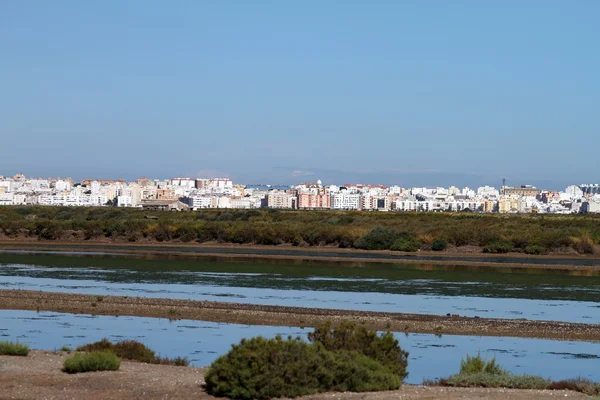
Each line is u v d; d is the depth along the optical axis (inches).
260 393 1024.9
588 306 2486.5
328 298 2623.0
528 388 1151.0
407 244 5290.4
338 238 5605.3
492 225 6594.5
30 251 4744.1
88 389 1083.9
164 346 1685.5
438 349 1717.5
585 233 5349.4
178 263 3973.9
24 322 2006.6
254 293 2736.2
